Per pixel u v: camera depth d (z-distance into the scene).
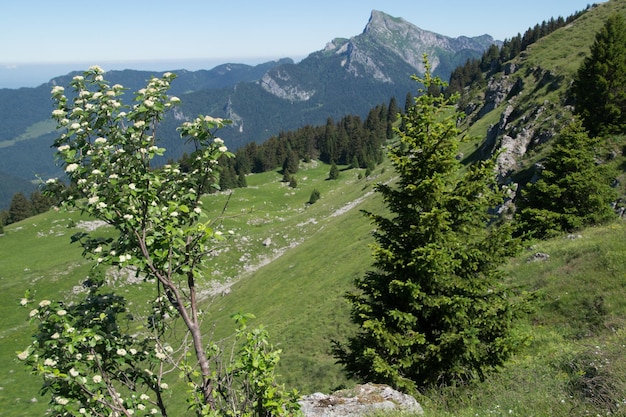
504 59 163.00
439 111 12.43
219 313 51.62
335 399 9.79
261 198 110.69
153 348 5.84
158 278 5.43
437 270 11.26
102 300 5.69
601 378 8.25
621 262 17.78
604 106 35.69
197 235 5.63
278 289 51.34
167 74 5.64
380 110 183.75
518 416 8.05
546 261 21.86
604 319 15.15
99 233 82.81
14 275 67.88
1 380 38.62
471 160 59.50
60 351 5.10
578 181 26.62
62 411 5.10
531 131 44.47
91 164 5.29
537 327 16.70
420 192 12.08
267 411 5.59
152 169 5.88
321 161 159.38
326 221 76.44
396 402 9.65
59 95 5.29
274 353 5.58
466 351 10.91
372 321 11.77
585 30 70.69
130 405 5.25
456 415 9.08
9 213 114.06
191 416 22.72
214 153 5.67
